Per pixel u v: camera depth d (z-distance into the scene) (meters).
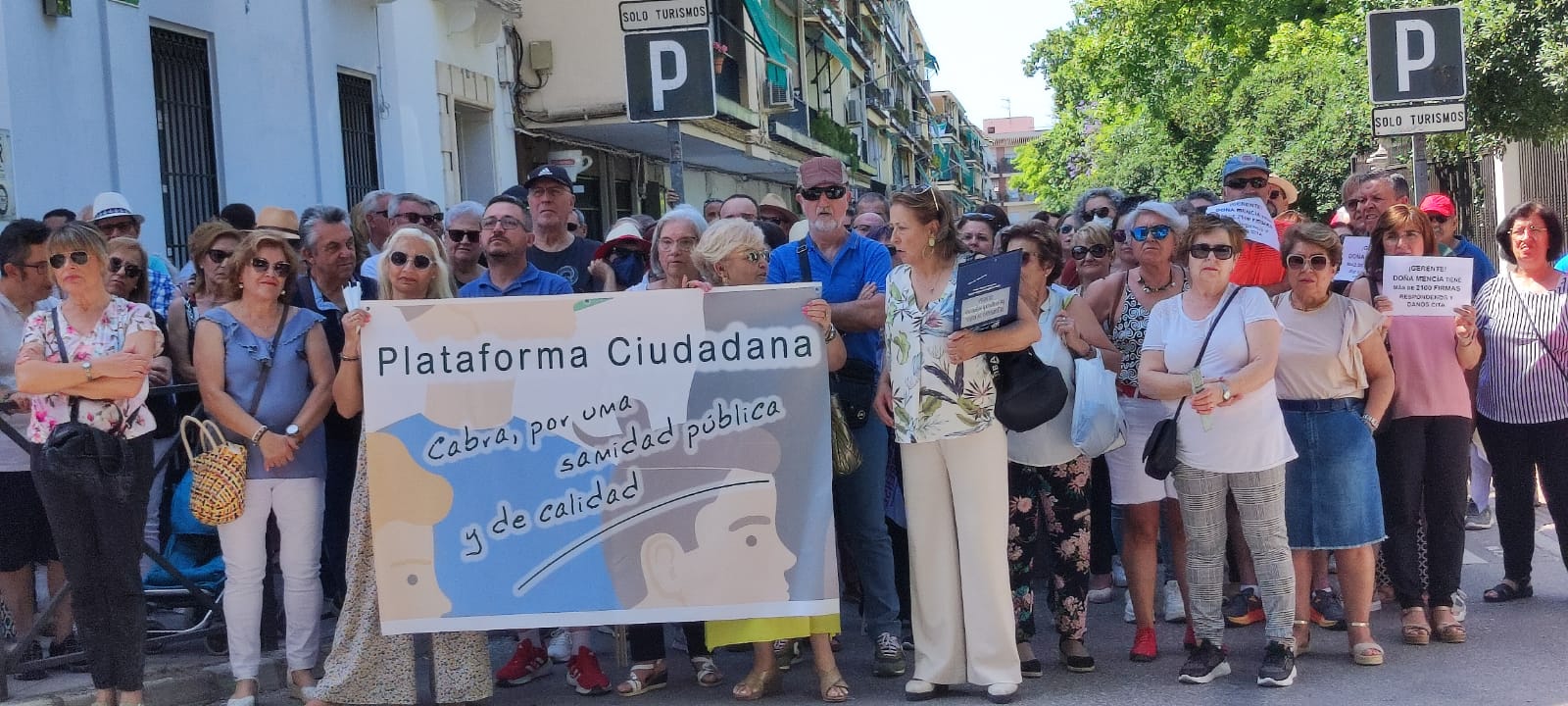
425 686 6.71
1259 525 6.19
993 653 6.03
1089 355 6.58
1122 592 8.58
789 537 6.02
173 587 7.02
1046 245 6.45
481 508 5.98
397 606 5.95
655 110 9.10
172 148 11.99
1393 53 10.34
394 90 15.41
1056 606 6.62
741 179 30.25
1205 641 6.34
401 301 5.98
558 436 6.01
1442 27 10.28
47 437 5.79
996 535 6.01
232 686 6.62
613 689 6.48
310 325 6.29
